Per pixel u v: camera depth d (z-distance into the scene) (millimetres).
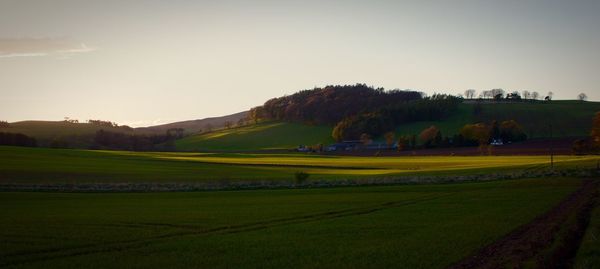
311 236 34500
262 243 32250
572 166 85562
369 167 115062
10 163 103062
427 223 38781
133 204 55812
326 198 59531
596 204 43969
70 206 54094
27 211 49688
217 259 27828
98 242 33031
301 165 121750
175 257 28406
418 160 132250
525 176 75375
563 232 31016
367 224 39281
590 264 22625
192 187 74125
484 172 86688
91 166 107375
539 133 181375
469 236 32500
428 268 24922
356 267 25438
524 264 23328
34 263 27156
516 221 37812
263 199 59781
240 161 134125
